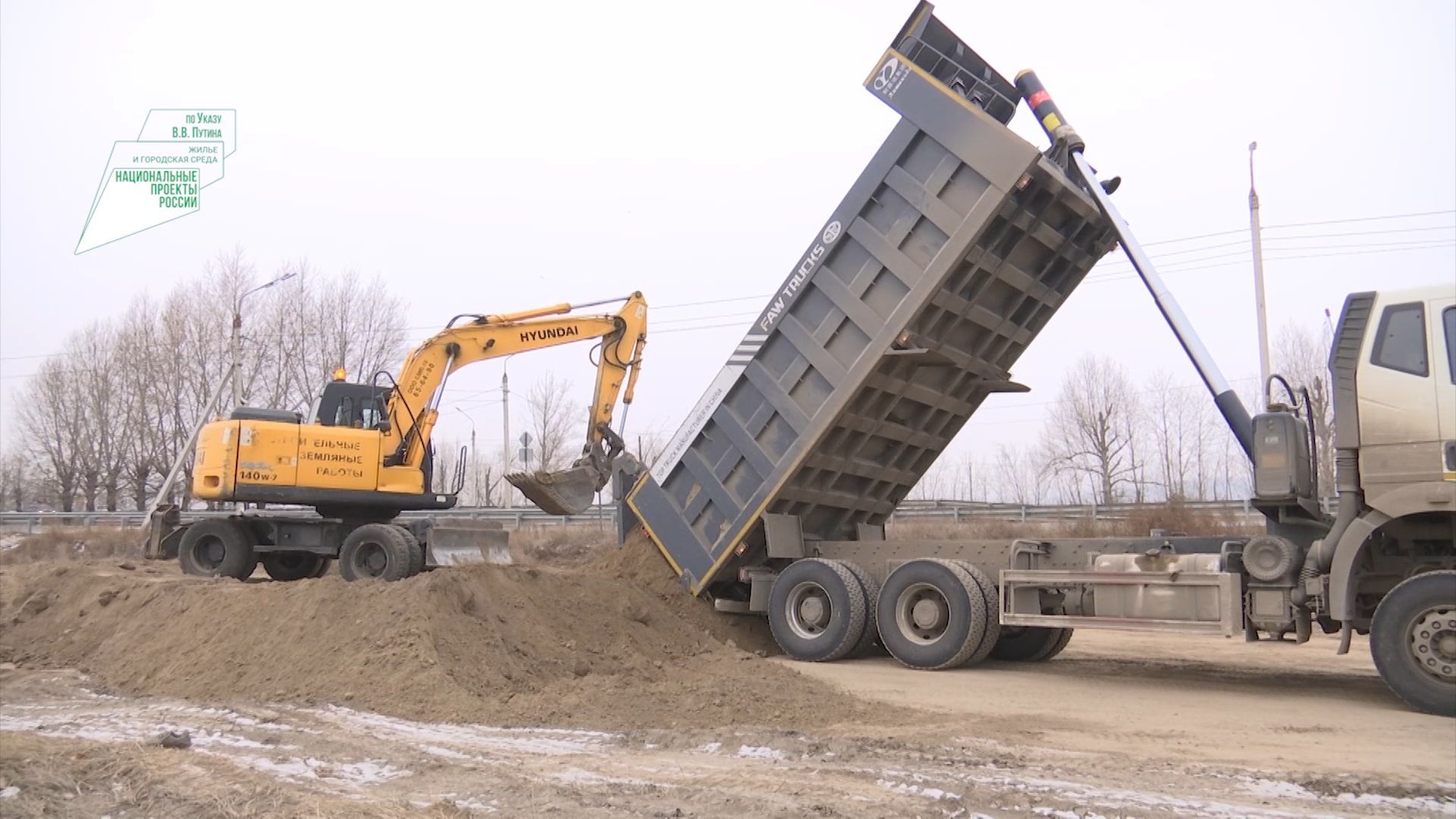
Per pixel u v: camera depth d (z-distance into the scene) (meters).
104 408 43.84
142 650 11.10
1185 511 21.05
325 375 39.94
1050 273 12.06
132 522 37.12
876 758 6.89
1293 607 9.29
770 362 12.31
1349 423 9.01
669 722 8.22
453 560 14.86
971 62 11.44
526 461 29.72
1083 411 37.47
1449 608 8.39
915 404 12.74
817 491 12.87
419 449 15.47
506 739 7.64
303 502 14.84
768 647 13.30
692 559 13.12
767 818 5.47
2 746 7.20
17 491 49.53
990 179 10.53
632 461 14.84
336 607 10.37
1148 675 11.05
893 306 11.30
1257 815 5.56
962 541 12.03
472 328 15.59
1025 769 6.59
